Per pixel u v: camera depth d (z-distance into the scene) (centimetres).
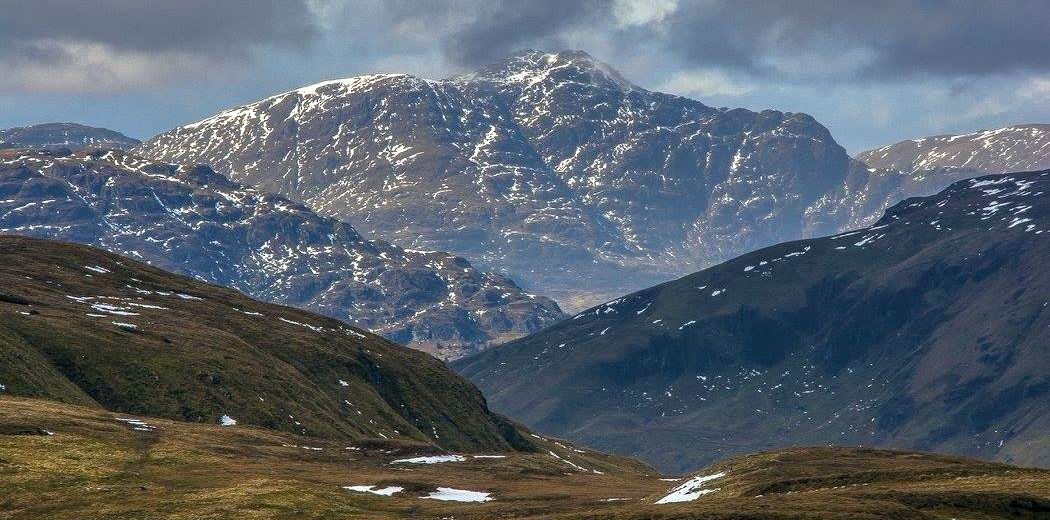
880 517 15338
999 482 18325
